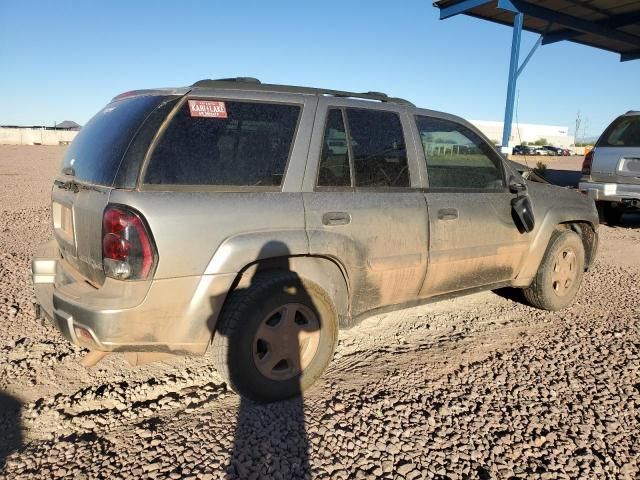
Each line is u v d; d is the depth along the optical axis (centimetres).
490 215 426
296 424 296
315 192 332
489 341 425
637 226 1051
